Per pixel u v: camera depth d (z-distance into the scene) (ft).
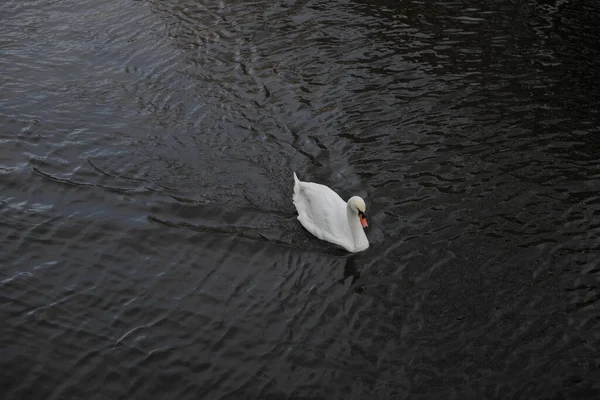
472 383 35.29
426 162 50.72
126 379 35.78
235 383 35.70
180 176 49.47
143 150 51.83
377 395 34.88
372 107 56.49
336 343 37.86
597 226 44.88
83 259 43.06
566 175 49.32
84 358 36.81
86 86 59.00
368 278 41.93
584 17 69.46
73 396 34.83
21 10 70.59
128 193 47.91
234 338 38.24
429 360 36.63
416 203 47.11
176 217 46.26
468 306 39.68
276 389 35.37
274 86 59.16
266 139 53.11
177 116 55.57
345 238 43.96
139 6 71.87
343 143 52.65
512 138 52.95
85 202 47.21
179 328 38.78
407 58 62.75
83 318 39.14
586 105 56.59
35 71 60.59
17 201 47.06
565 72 60.80
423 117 55.26
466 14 69.87
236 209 46.88
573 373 35.60
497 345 37.24
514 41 65.31
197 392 35.22
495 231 44.70
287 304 40.40
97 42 65.46
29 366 36.11
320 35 66.28
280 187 48.65
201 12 70.59
